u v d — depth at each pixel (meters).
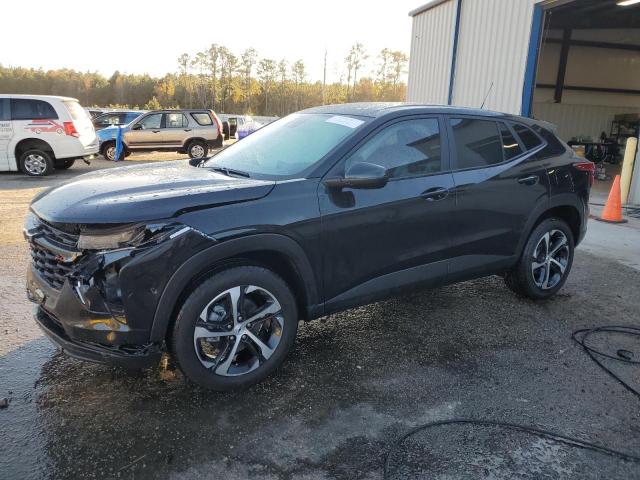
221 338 2.87
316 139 3.46
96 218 2.51
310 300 3.12
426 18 14.05
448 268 3.73
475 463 2.44
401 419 2.77
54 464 2.36
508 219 4.01
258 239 2.80
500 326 3.99
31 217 3.05
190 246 2.60
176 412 2.78
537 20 9.88
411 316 4.15
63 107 12.09
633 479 2.37
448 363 3.40
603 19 15.73
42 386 2.99
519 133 4.24
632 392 3.09
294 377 3.18
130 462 2.38
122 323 2.57
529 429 2.70
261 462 2.42
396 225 3.35
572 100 17.77
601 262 5.77
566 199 4.39
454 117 3.83
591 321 4.14
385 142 3.41
